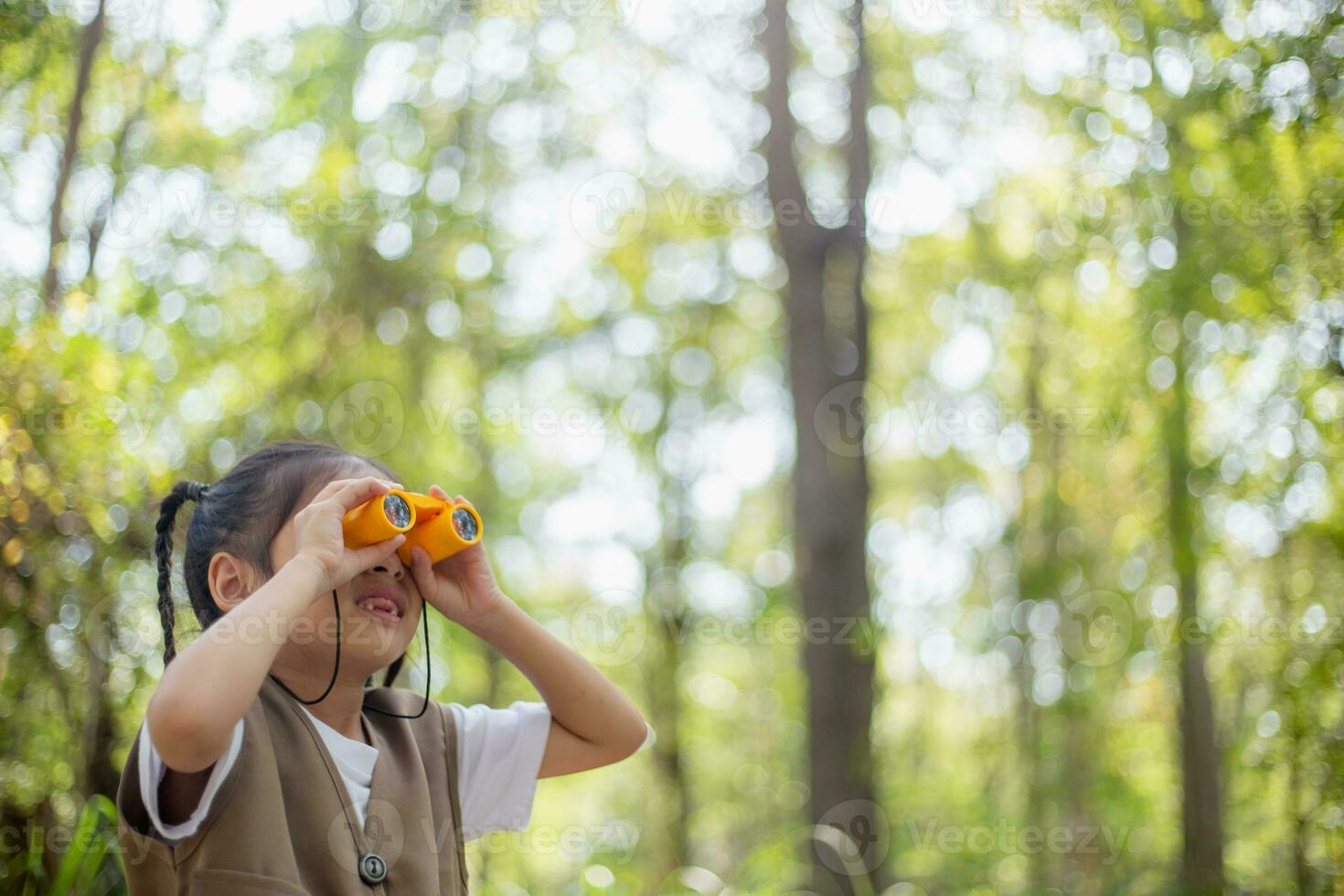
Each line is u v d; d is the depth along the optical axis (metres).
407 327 5.46
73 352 2.74
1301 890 2.97
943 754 7.86
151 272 3.73
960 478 7.63
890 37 5.07
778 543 8.83
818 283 4.95
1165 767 5.29
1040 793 5.88
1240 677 3.50
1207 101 3.12
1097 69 3.71
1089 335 4.84
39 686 2.61
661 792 7.93
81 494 2.70
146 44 3.58
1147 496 4.39
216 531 1.61
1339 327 2.90
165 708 1.24
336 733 1.52
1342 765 2.92
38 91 3.19
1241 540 3.47
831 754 4.71
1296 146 2.94
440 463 6.22
